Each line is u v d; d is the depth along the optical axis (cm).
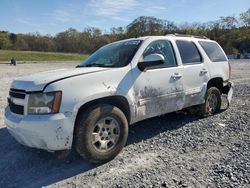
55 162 433
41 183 372
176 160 425
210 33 8425
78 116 400
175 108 541
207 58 634
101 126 413
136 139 521
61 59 5962
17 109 408
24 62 4606
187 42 600
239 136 523
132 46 504
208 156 436
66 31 9425
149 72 486
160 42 534
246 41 7919
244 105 775
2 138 545
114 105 451
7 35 9156
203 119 639
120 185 356
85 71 426
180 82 543
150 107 490
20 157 455
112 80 434
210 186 344
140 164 414
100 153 410
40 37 9300
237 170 382
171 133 549
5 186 368
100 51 559
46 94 381
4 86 1288
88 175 389
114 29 8762
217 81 678
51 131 373
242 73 1895
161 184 354
